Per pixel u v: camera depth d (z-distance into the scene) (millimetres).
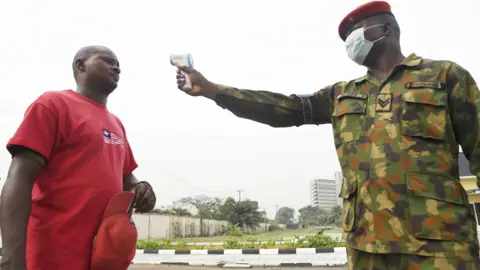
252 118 2086
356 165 1724
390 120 1667
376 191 1621
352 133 1781
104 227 1602
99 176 1697
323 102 2088
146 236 29156
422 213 1517
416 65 1729
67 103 1686
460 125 1624
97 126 1757
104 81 1845
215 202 54250
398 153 1608
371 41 1818
